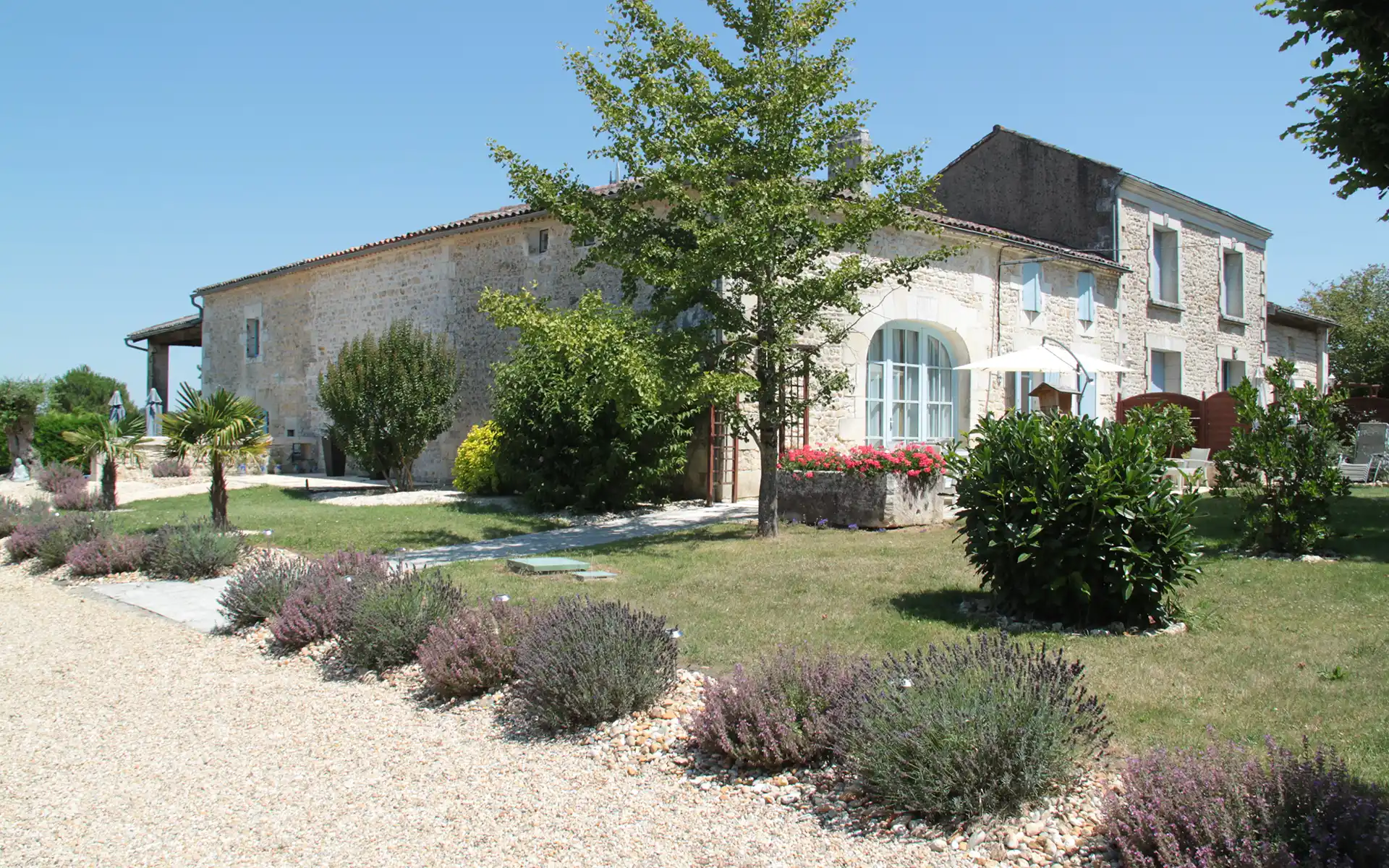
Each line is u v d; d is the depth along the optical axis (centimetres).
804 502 1126
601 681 462
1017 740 335
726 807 366
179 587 909
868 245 1427
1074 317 1816
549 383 1292
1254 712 415
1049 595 593
